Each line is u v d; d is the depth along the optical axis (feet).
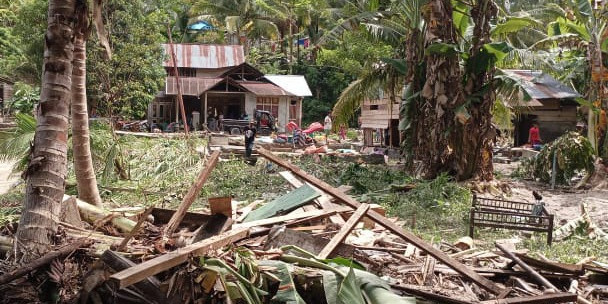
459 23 49.60
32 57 68.59
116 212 21.90
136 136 61.98
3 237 16.10
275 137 89.15
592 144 54.08
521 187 50.96
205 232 18.07
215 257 13.76
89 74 61.21
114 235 18.69
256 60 131.34
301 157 63.62
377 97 68.64
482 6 45.68
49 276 14.06
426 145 49.78
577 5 53.52
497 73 48.55
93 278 13.57
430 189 40.86
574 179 56.54
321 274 13.94
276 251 15.16
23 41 67.87
